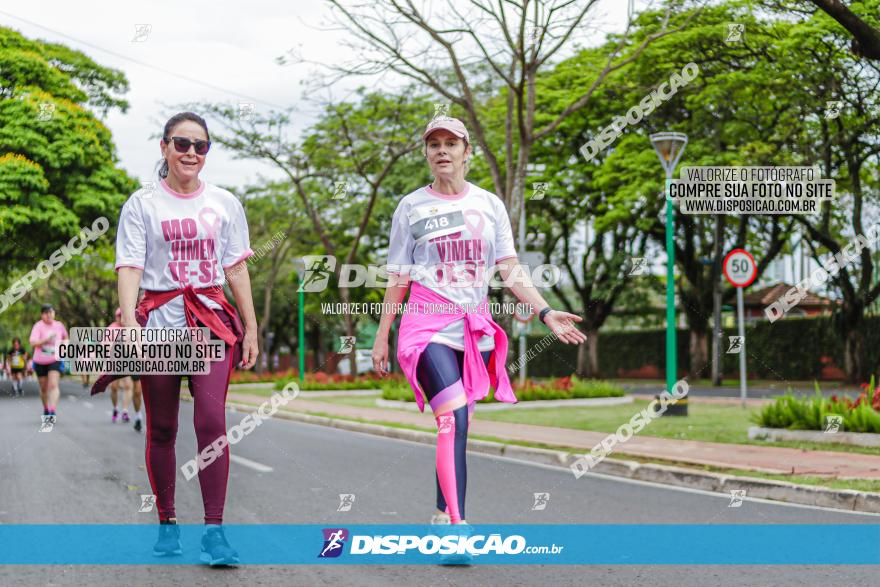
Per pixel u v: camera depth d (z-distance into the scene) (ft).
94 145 92.02
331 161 86.99
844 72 70.13
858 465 25.85
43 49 95.40
